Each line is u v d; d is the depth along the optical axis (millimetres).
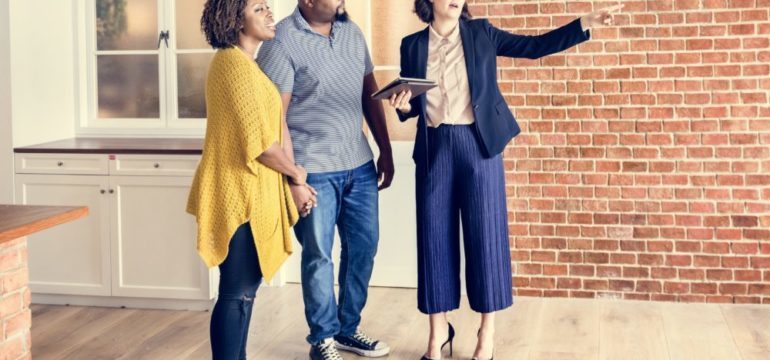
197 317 4980
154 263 5098
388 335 4605
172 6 5652
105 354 4355
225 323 3455
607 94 5145
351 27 4055
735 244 5102
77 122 5789
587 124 5180
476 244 3965
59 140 5605
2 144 5230
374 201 4176
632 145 5148
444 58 3908
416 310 5043
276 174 3486
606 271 5230
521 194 5277
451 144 3906
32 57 5383
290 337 4602
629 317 4883
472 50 3900
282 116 3523
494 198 3963
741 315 4902
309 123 3963
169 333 4688
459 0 3854
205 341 4547
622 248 5207
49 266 5219
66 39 5707
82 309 5172
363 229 4168
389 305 5145
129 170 5074
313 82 3930
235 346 3482
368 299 5273
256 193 3383
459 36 3938
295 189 3650
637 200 5172
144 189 5070
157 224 5074
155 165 5039
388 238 5531
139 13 5707
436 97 3914
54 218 3334
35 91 5402
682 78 5066
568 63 5168
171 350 4406
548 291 5301
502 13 5191
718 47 5023
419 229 4016
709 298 5148
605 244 5219
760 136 5027
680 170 5117
